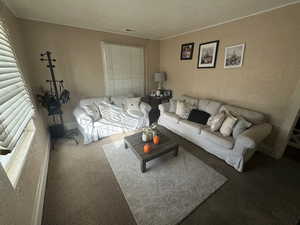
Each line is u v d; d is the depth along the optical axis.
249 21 2.39
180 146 2.67
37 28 2.70
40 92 2.94
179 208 1.47
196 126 2.62
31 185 1.38
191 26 3.06
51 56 2.93
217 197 1.61
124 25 3.01
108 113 3.19
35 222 1.24
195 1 1.95
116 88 3.94
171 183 1.80
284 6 2.00
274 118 2.31
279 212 1.43
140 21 2.77
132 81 4.18
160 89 4.50
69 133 3.16
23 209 1.10
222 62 2.91
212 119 2.52
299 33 1.92
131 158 2.32
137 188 1.73
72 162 2.22
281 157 2.34
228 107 2.64
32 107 2.11
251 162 2.21
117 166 2.12
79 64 3.27
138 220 1.36
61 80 3.13
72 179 1.87
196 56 3.44
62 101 2.87
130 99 3.60
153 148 2.08
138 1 1.96
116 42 3.67
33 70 2.79
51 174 1.96
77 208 1.47
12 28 2.11
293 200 1.56
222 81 2.98
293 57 2.01
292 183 1.79
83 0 1.92
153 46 4.39
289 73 2.07
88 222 1.34
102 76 3.65
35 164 1.63
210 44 3.06
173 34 3.77
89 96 3.57
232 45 2.69
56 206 1.49
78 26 3.07
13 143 1.10
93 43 3.34
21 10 2.22
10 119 1.18
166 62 4.40
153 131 2.33
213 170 2.03
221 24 2.81
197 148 2.60
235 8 2.16
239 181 1.83
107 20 2.71
